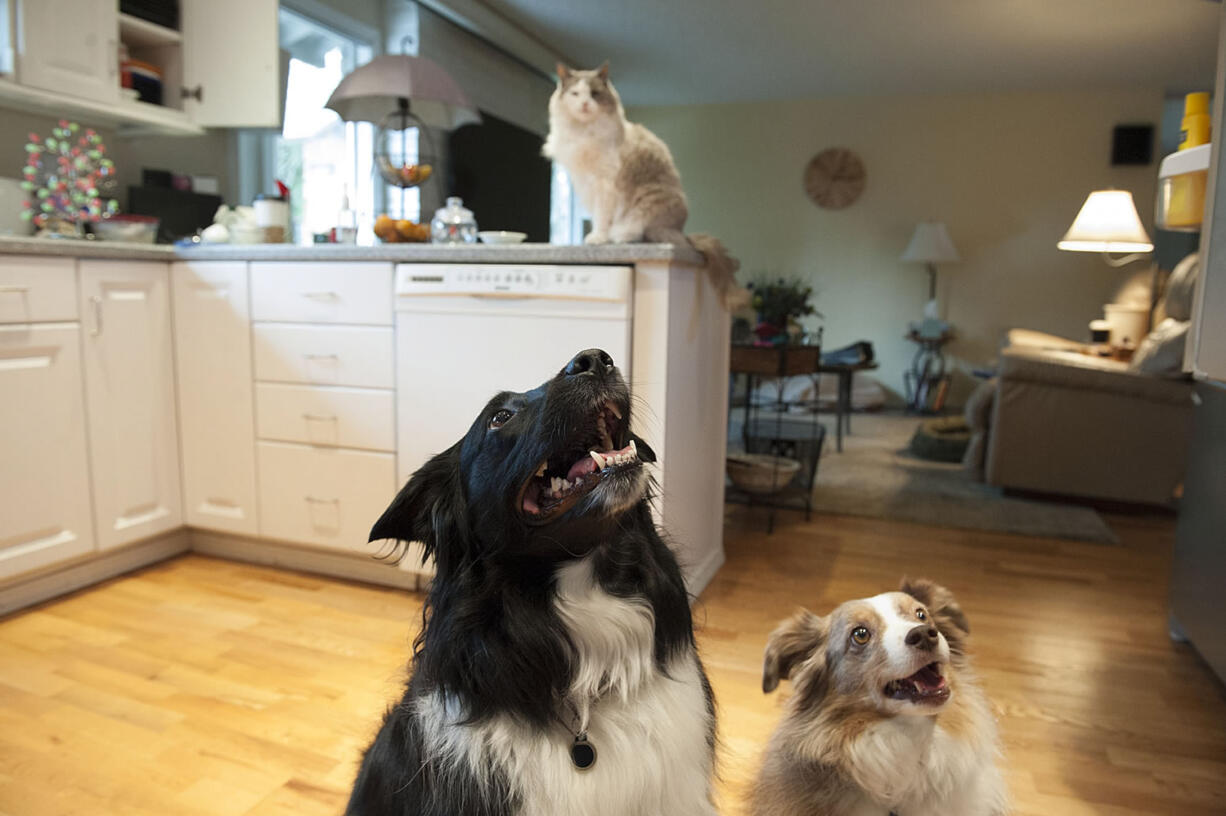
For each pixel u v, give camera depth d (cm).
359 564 267
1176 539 233
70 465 246
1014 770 166
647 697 99
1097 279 730
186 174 362
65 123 297
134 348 264
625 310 217
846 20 540
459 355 236
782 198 803
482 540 99
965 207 756
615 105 266
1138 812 153
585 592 99
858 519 354
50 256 236
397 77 295
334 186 454
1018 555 309
